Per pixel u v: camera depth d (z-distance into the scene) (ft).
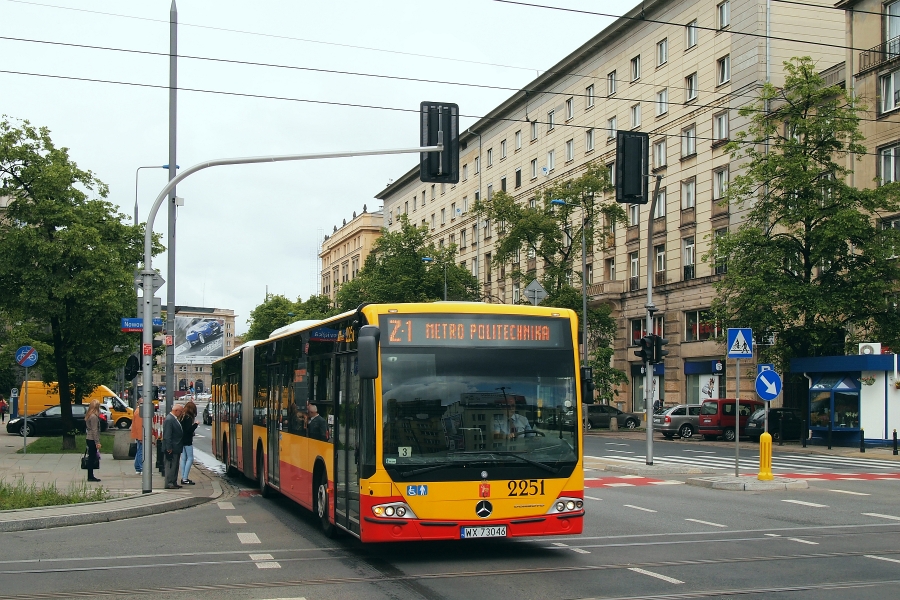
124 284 97.25
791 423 128.26
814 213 112.98
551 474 33.30
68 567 32.73
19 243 91.25
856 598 26.94
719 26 154.51
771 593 27.61
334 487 38.34
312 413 43.09
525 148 223.71
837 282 115.55
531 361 34.30
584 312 151.12
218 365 82.94
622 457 95.66
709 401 134.92
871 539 38.99
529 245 161.89
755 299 113.60
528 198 220.84
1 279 93.50
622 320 184.24
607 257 190.80
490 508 32.53
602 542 38.27
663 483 66.85
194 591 28.27
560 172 205.98
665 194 169.68
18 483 56.59
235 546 37.83
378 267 197.88
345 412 36.68
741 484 61.52
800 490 61.21
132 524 45.44
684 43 163.73
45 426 133.49
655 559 33.86
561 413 34.12
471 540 38.96
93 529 43.52
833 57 149.28
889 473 76.02
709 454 101.81
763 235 115.85
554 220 158.81
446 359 33.53
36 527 43.80
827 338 116.47
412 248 197.67
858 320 115.34
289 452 48.88
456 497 32.32
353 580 29.96
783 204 117.08
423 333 33.60
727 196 119.75
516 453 33.14
